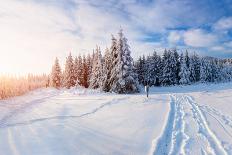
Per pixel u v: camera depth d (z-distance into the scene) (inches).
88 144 362.3
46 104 1012.5
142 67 2866.6
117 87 1525.6
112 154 308.0
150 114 556.4
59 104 956.0
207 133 380.2
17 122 611.8
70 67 2778.1
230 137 352.5
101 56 2274.9
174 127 418.9
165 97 907.4
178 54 2741.1
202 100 789.2
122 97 956.0
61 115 663.1
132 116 549.3
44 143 387.9
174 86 2541.8
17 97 1674.5
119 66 1521.9
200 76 3021.7
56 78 3006.9
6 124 594.6
